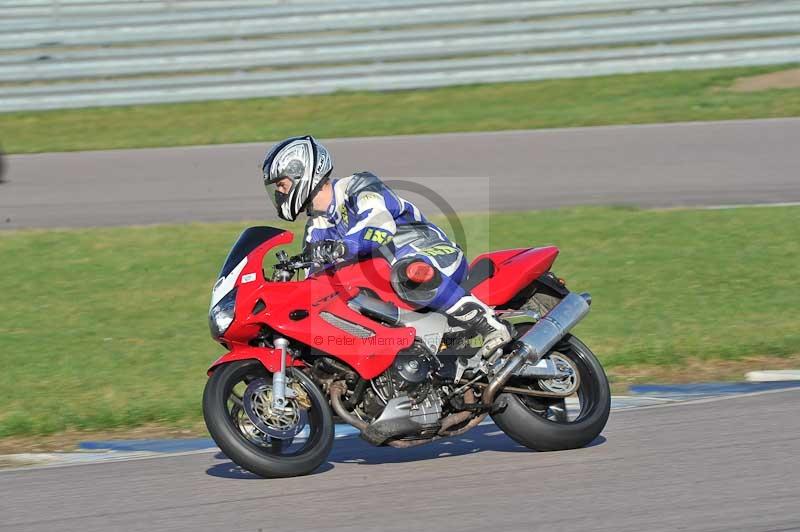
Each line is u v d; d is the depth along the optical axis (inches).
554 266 1427.2
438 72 2576.3
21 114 2564.0
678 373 1049.5
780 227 1558.8
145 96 2551.7
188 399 1016.9
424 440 770.2
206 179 1982.0
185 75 2583.7
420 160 2004.2
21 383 1080.8
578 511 639.8
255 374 757.3
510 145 2103.8
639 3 2541.8
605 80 2566.4
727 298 1280.8
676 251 1473.9
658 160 1955.0
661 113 2277.3
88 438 929.5
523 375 781.9
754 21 2519.7
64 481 765.9
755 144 2025.1
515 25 2554.1
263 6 2566.4
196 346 1195.3
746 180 1811.0
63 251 1585.9
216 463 799.7
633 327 1187.9
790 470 704.4
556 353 822.5
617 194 1764.3
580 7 2559.1
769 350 1093.8
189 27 2559.1
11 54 2518.5
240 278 754.8
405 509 658.2
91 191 1934.1
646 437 810.2
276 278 764.0
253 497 698.2
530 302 868.0
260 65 2568.9
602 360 1079.6
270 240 773.9
